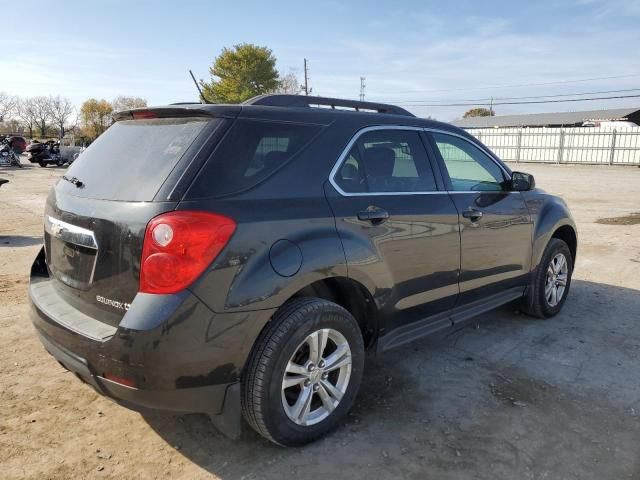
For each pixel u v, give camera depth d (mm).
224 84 59969
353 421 3166
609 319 4988
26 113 82875
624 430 3092
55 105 83625
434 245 3521
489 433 3047
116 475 2658
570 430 3084
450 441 2967
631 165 32375
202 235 2393
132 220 2453
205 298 2408
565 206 5109
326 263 2805
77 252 2746
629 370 3893
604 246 8305
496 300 4348
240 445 2926
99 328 2539
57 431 3021
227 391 2568
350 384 3059
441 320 3809
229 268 2467
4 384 3537
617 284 6180
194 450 2875
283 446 2881
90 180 2854
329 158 3035
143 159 2695
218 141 2627
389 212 3215
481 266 3986
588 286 6090
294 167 2865
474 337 4512
